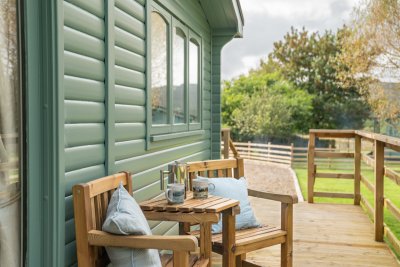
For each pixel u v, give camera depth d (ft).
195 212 7.48
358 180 19.40
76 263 6.62
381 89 44.06
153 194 10.41
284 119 63.57
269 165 46.42
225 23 16.72
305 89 68.95
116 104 8.26
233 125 68.03
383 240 13.60
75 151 6.61
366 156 17.74
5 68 5.50
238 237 8.98
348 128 65.36
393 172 12.57
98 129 7.39
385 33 40.98
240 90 69.97
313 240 13.66
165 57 11.42
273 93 66.85
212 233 9.48
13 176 5.66
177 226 12.92
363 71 45.93
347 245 13.15
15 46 5.65
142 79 9.64
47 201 5.98
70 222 6.43
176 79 12.54
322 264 11.46
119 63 8.36
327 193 19.90
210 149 17.44
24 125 5.76
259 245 8.98
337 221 16.22
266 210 18.06
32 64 5.79
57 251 6.02
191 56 14.42
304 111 65.67
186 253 5.85
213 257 12.21
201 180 8.97
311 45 70.03
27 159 5.75
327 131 19.88
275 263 11.59
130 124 8.95
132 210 6.39
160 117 11.12
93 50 7.14
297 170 42.06
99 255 6.36
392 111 43.37
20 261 5.77
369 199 24.34
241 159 11.28
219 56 17.40
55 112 5.97
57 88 5.98
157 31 10.78
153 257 6.23
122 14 8.47
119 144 8.38
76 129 6.63
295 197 9.48
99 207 6.69
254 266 10.18
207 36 16.65
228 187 9.91
